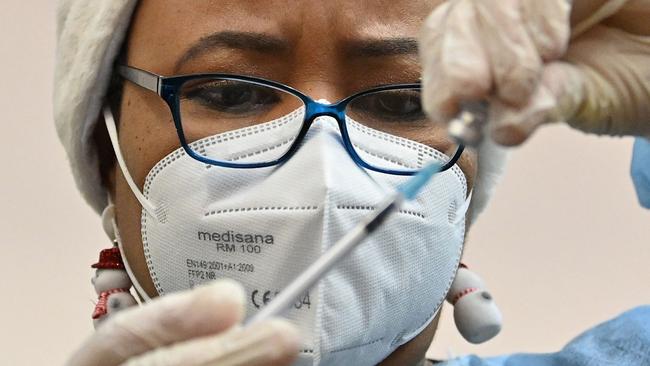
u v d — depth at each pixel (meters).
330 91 1.07
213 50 1.08
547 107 0.70
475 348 1.68
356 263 1.01
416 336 1.15
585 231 1.71
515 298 1.70
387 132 1.09
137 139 1.11
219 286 0.75
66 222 1.69
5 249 1.67
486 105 0.71
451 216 1.11
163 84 1.08
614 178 1.72
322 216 0.99
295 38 1.07
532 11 0.71
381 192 1.04
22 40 1.71
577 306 1.69
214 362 0.69
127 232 1.15
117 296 1.16
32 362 1.64
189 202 1.05
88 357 0.77
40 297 1.67
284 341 0.69
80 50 1.17
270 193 1.02
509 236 1.71
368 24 1.07
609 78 0.79
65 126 1.22
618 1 0.77
